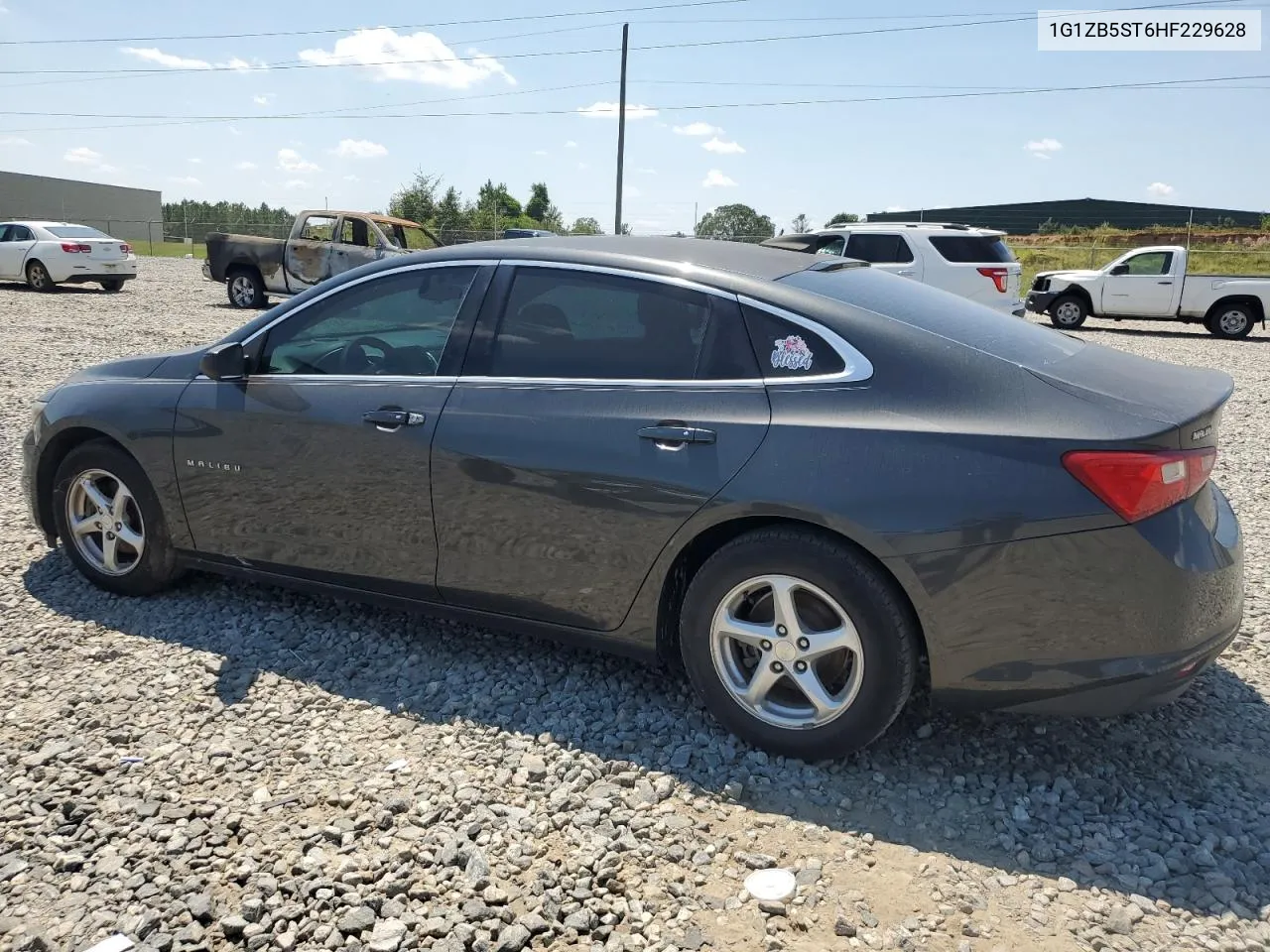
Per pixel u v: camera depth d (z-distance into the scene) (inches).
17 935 91.5
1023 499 108.2
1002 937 94.0
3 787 114.9
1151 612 107.8
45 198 2389.3
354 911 94.8
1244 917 96.9
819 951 91.9
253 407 152.7
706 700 127.6
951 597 110.8
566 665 149.7
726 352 125.7
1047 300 817.5
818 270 138.6
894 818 112.8
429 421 138.6
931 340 119.7
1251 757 127.3
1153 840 108.9
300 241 694.5
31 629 157.9
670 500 122.7
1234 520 126.3
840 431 115.8
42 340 491.8
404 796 114.4
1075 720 135.6
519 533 133.7
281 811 111.5
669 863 104.5
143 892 97.7
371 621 164.2
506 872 101.8
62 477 170.9
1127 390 115.3
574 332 134.9
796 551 117.0
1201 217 1844.2
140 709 133.6
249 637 156.8
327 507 148.2
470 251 146.2
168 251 1961.1
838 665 121.0
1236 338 756.0
